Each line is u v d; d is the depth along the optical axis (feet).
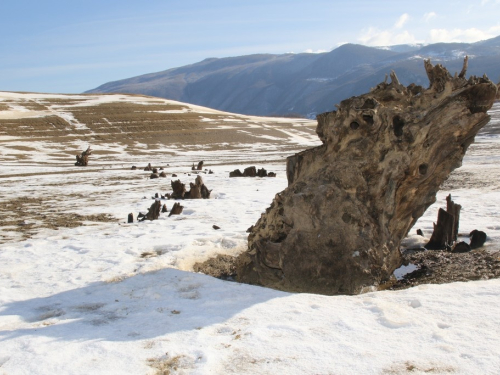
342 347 14.03
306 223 23.08
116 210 55.42
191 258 28.55
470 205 48.01
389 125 23.15
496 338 14.01
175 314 17.76
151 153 224.94
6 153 208.54
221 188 75.25
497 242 30.78
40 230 42.55
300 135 317.22
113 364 13.66
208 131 306.76
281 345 14.37
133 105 372.38
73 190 80.23
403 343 14.11
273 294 19.63
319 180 24.06
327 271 22.12
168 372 13.10
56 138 262.26
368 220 22.76
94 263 27.58
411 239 33.14
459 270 24.38
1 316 18.71
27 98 366.84
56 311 19.24
